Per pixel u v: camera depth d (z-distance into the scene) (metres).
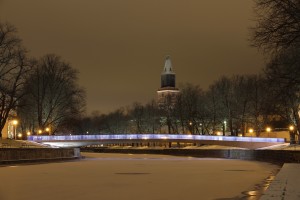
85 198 23.06
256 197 23.11
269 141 110.19
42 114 115.19
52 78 114.31
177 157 104.38
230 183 31.23
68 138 122.25
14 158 63.41
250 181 32.84
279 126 122.25
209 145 134.25
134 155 123.56
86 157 102.62
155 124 160.38
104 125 198.75
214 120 125.94
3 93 88.75
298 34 28.11
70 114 117.00
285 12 27.70
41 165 60.69
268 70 39.00
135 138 130.00
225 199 22.36
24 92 95.69
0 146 83.94
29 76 95.88
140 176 38.78
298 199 17.72
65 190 27.06
